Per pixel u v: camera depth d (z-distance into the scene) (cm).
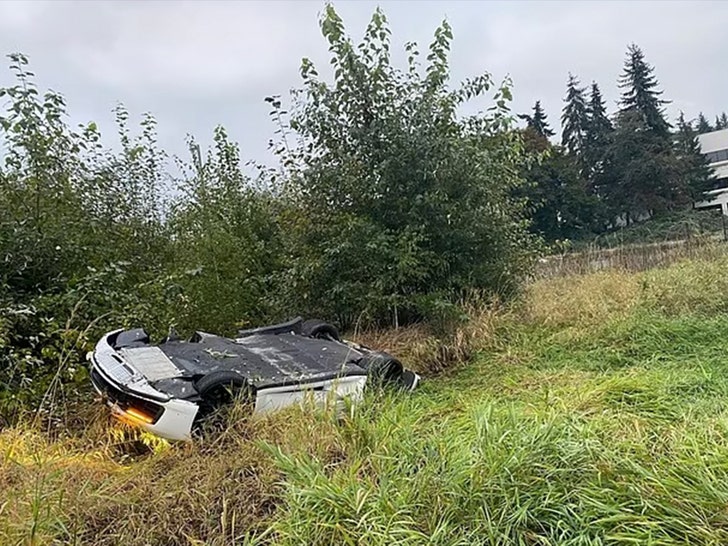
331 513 229
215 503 266
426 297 646
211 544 237
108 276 544
